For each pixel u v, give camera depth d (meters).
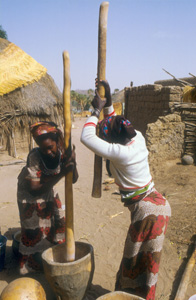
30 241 3.30
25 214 3.25
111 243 4.32
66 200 2.62
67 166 2.55
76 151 12.04
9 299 2.41
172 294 3.16
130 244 2.47
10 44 11.45
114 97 33.69
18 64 10.78
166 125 8.45
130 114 13.81
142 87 12.20
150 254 2.39
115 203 6.05
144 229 2.39
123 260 2.55
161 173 7.88
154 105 10.82
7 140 10.93
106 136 2.46
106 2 2.48
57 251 2.85
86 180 7.86
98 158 2.71
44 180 3.03
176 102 8.77
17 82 10.36
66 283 2.53
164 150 8.49
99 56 2.54
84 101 61.09
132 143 2.41
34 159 2.92
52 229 3.41
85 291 2.69
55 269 2.50
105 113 2.76
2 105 10.39
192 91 8.38
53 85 11.54
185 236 4.31
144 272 2.50
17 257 3.66
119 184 2.52
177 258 3.83
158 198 2.48
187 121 8.51
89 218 5.26
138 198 2.45
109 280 3.42
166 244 4.18
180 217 5.01
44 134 2.77
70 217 2.63
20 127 10.96
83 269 2.56
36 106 10.70
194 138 8.49
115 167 2.48
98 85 2.56
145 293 2.45
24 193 3.24
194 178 7.16
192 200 5.77
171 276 3.47
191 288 3.20
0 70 10.40
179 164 8.33
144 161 2.46
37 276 3.38
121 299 2.35
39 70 11.07
